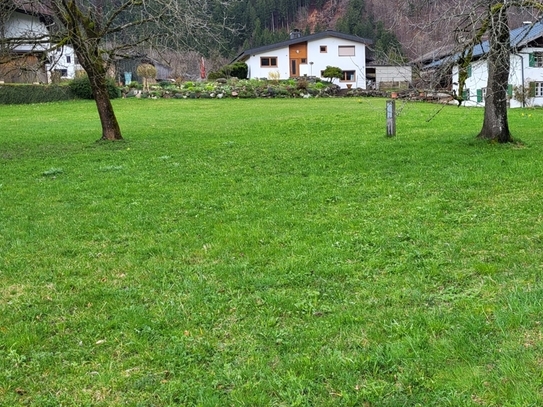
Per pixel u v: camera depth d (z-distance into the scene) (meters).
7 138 17.20
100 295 4.80
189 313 4.34
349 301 4.45
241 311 4.36
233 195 8.40
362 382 3.24
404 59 12.27
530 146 11.70
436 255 5.38
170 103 33.69
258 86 39.62
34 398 3.29
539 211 6.68
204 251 5.85
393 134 14.59
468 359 3.37
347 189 8.45
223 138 16.08
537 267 4.89
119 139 15.98
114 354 3.78
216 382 3.35
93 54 15.02
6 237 6.56
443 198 7.61
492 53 9.54
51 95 35.56
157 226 6.89
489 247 5.51
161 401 3.21
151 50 16.19
